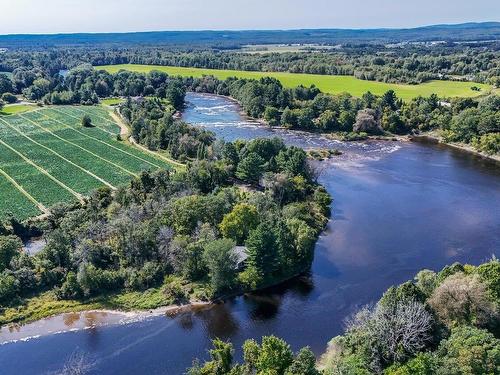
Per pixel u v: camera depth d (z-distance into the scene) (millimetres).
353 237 116750
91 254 95125
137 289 92438
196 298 90500
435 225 123500
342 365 63781
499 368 56594
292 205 121938
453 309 69750
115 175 157875
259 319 85188
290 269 98625
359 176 163625
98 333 81062
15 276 90250
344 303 89562
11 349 77062
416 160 183750
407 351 65438
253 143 156625
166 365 73500
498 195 145125
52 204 132625
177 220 105875
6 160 172750
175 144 179375
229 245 91125
